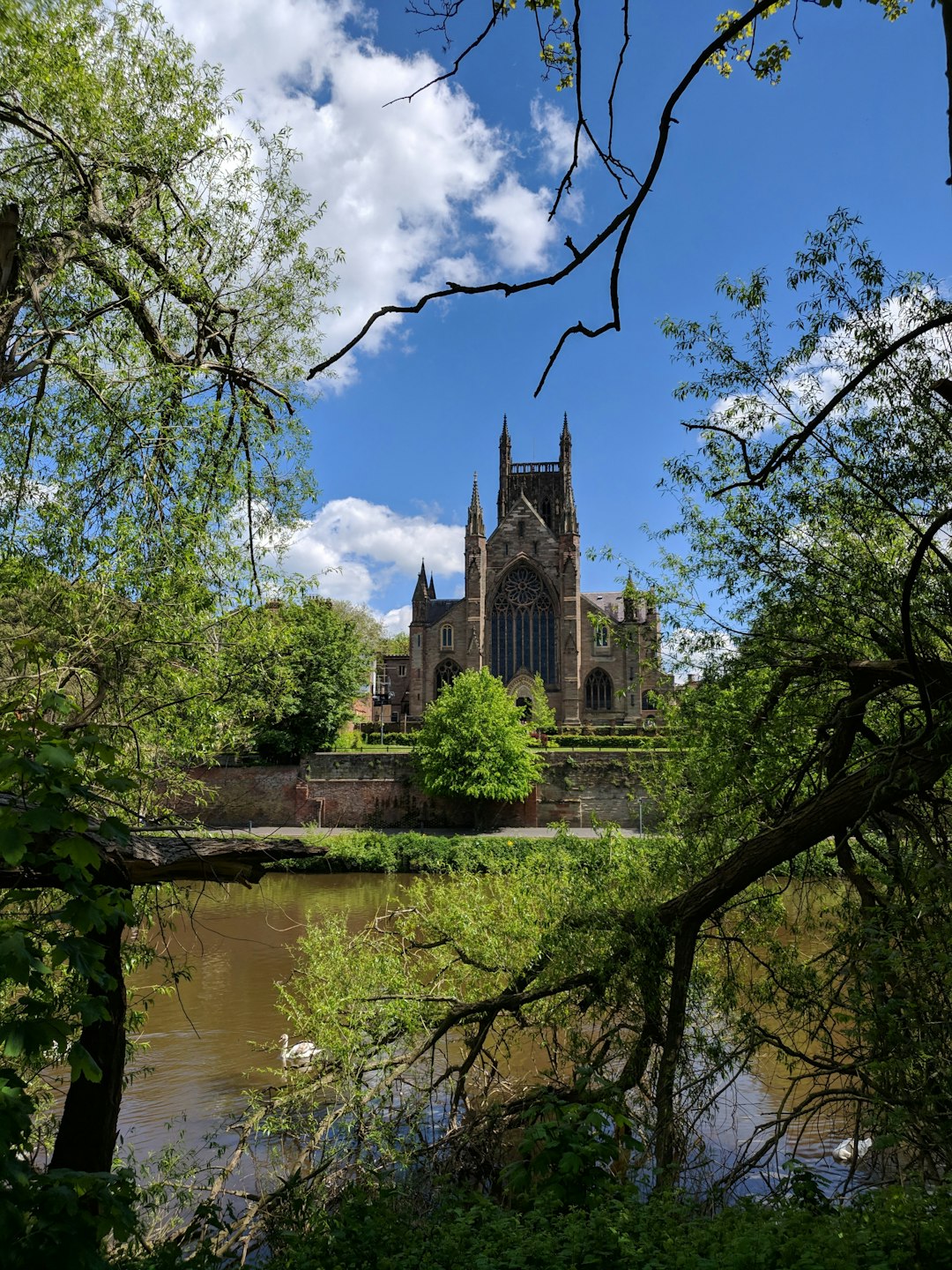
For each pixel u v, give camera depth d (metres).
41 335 8.35
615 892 10.45
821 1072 8.49
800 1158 10.66
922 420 8.20
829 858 10.50
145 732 9.13
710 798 10.04
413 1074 11.75
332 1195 8.95
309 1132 10.02
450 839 44.31
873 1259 4.48
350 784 52.91
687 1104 9.37
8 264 6.23
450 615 80.19
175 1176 9.66
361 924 29.41
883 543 8.91
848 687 9.57
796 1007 8.97
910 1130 7.25
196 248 10.01
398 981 10.91
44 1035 3.46
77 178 8.84
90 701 8.97
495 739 49.53
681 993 8.93
